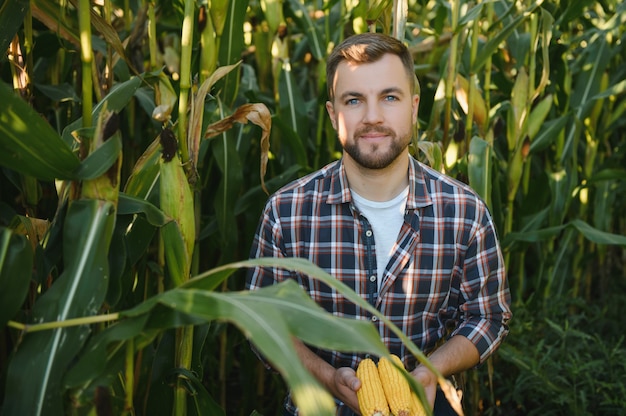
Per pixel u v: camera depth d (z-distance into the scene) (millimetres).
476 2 3029
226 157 2559
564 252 3414
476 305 1958
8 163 1498
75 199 1627
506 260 3162
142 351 2307
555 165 3307
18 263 1467
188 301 1349
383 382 1692
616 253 4555
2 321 1441
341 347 1265
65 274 1521
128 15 2701
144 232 1967
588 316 3680
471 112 2805
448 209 1903
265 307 1306
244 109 2029
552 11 3139
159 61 3301
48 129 1461
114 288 1679
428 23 4598
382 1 2338
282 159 3229
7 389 1447
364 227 1893
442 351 1846
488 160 2666
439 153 2525
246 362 2945
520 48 3000
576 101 3369
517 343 3047
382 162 1778
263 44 3500
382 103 1767
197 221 2627
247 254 3053
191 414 1957
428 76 4004
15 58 2080
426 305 1923
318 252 1909
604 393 2732
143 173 1954
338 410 1921
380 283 1895
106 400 1479
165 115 1832
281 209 1939
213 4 2164
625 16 3318
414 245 1870
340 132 1818
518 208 3326
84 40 1643
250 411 3055
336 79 1809
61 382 1439
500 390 2939
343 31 3260
